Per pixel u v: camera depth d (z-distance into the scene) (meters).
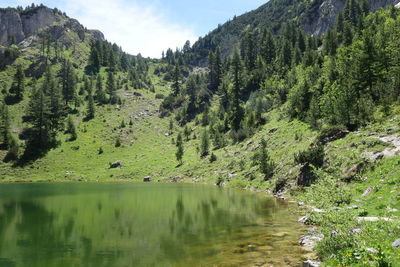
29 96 158.12
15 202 46.12
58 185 81.88
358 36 112.56
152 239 22.80
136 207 39.34
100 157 120.81
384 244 12.36
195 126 146.75
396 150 32.06
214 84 185.12
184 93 186.00
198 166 95.25
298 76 111.81
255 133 97.38
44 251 20.53
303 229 23.72
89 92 171.38
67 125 138.38
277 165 59.25
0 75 177.38
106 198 49.47
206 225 27.20
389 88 54.84
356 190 29.19
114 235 24.55
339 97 54.22
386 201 21.75
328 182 25.33
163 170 102.56
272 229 24.23
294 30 189.75
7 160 112.69
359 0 192.50
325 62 103.38
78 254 19.58
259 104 111.00
